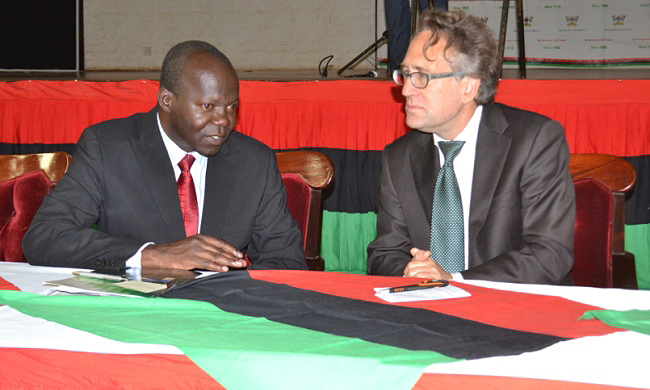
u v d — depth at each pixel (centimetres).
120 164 172
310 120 354
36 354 89
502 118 182
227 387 84
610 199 187
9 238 191
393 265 179
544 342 94
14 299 114
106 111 365
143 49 852
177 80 165
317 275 135
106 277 129
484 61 172
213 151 170
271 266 175
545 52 754
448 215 178
